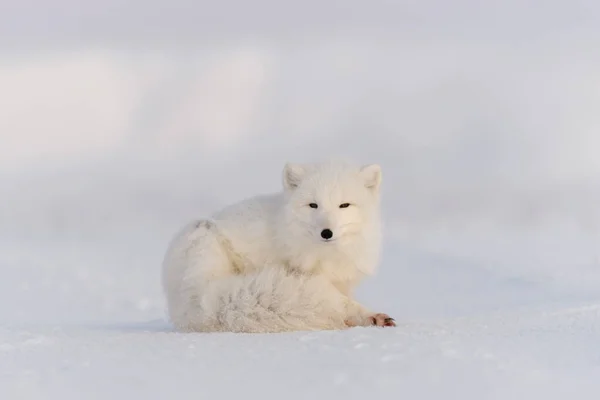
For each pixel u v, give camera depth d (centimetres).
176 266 1875
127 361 1255
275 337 1515
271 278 1753
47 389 1082
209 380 1095
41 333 1694
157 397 1023
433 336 1455
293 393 1016
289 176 1917
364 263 1936
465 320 1869
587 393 1039
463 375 1091
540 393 1028
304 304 1731
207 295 1772
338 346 1319
